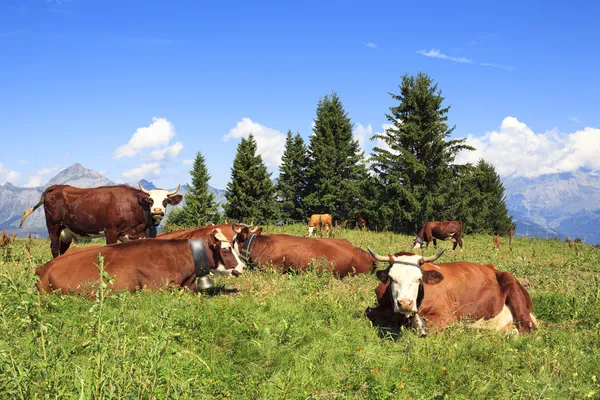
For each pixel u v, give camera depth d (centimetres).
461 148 4441
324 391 511
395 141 4572
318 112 6372
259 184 6206
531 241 3253
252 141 6272
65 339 564
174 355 543
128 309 721
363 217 5191
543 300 976
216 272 1047
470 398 531
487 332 756
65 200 1352
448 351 640
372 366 585
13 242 1780
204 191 6184
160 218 1340
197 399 455
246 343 627
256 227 1316
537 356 659
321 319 767
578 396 546
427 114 4497
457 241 2511
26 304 410
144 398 412
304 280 1105
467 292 794
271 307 805
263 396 486
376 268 1358
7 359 395
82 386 391
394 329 773
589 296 983
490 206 7056
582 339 747
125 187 1350
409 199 4222
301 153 6456
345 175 6138
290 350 622
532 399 520
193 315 707
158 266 934
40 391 396
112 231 1329
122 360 425
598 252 2178
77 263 888
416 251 1991
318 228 2795
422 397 514
